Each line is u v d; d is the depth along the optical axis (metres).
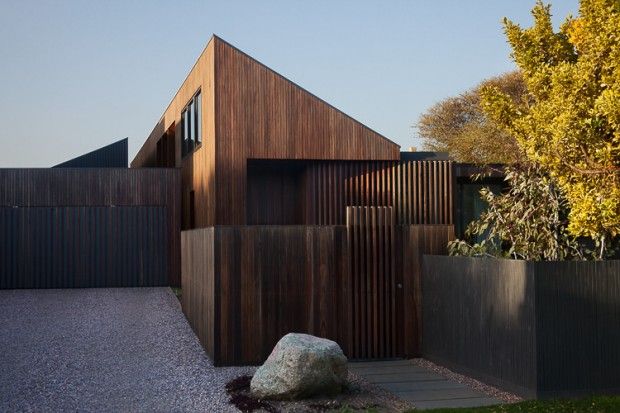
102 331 13.79
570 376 8.95
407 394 9.39
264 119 17.44
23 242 19.62
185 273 15.58
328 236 11.68
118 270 19.97
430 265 11.75
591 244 13.84
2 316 15.38
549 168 10.30
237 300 11.19
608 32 9.22
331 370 8.95
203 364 11.14
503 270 9.55
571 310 8.98
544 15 11.09
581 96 9.56
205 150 18.44
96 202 19.91
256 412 8.41
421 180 17.47
